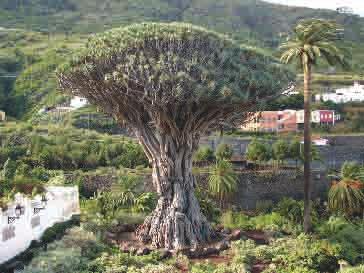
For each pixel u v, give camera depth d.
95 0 153.62
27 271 19.98
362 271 23.44
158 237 27.92
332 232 30.88
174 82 25.11
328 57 32.00
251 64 28.27
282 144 45.22
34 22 129.88
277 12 157.75
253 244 27.30
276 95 29.25
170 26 27.80
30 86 80.50
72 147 50.34
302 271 24.25
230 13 153.12
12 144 52.41
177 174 28.72
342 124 74.19
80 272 21.84
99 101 29.25
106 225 30.44
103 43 27.02
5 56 92.38
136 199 36.22
